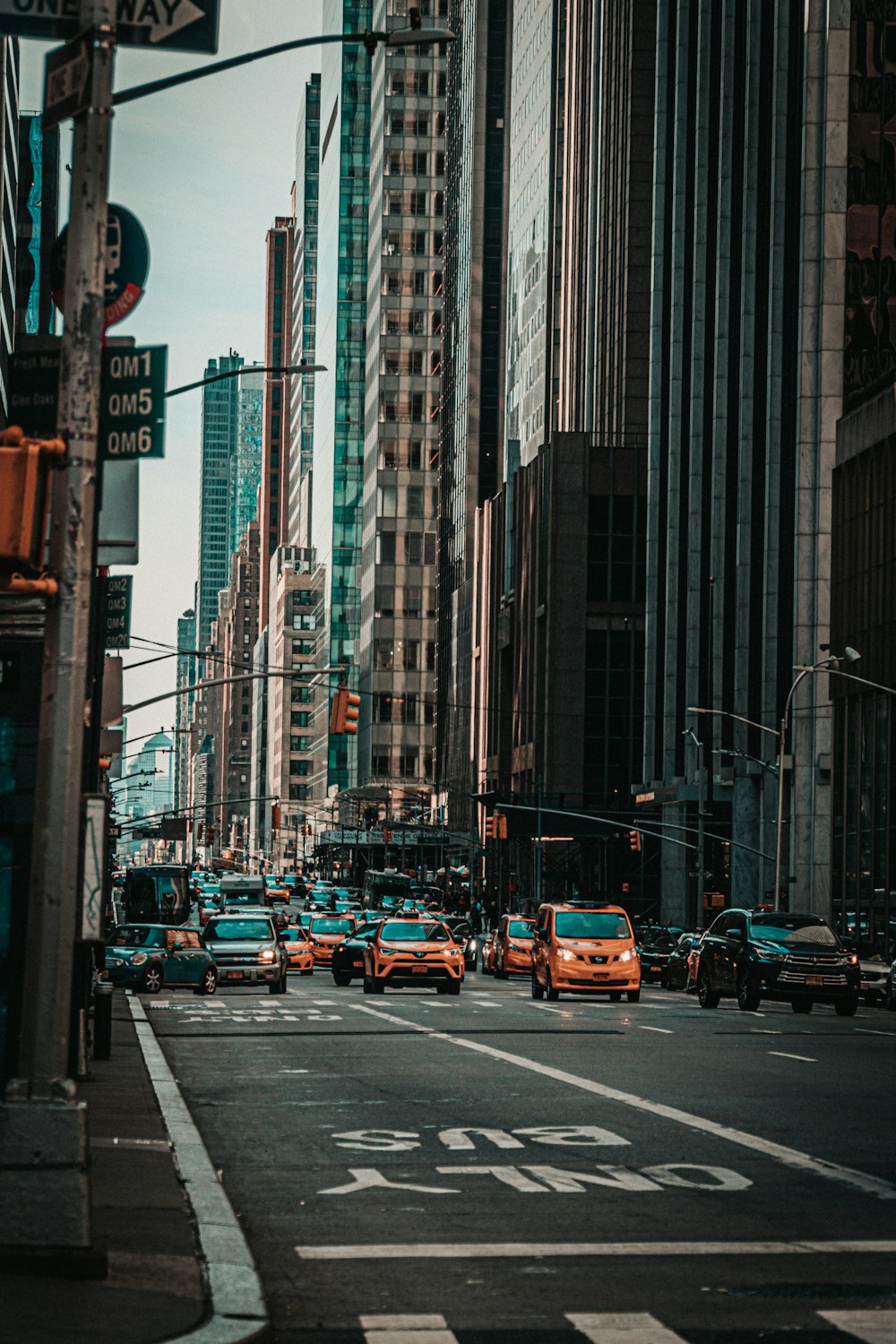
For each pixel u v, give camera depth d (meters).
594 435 138.62
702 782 79.50
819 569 76.94
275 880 178.00
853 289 77.50
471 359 196.50
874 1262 11.57
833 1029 33.81
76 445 10.79
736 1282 10.95
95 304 10.89
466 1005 41.25
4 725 15.12
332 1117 18.98
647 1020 35.53
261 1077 23.31
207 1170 14.97
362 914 100.25
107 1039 25.41
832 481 71.38
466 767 169.62
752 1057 26.38
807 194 77.81
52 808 10.49
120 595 31.31
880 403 66.19
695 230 101.50
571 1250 11.94
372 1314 10.09
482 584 163.62
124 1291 9.94
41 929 10.41
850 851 67.25
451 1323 9.84
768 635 87.00
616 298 131.50
